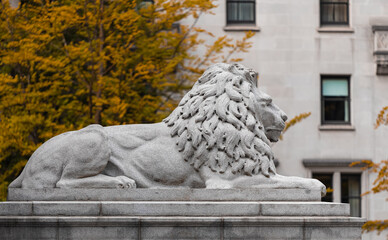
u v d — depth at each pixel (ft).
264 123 36.35
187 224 32.01
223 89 35.50
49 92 69.31
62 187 33.78
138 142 34.99
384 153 99.76
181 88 75.05
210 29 96.68
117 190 33.24
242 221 32.12
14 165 68.33
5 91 67.36
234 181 34.01
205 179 34.22
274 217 32.42
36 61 68.44
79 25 69.82
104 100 66.80
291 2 99.45
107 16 69.10
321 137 98.73
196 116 34.76
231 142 34.22
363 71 100.32
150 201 33.04
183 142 34.55
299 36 99.35
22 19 69.56
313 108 98.89
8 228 31.91
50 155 34.45
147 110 71.05
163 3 77.30
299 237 32.30
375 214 98.22
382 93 100.48
